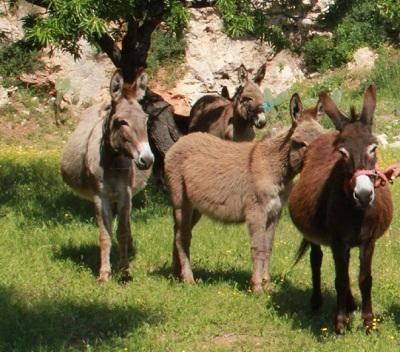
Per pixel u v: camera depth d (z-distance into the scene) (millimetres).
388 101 23188
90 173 8562
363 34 25547
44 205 12031
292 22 24953
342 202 6504
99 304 7660
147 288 8250
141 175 9344
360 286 6805
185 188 8531
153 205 12266
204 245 9945
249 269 9086
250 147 8336
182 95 23734
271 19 24578
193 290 8125
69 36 11172
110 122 8289
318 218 6965
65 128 22438
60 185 13547
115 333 6938
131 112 8172
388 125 21109
